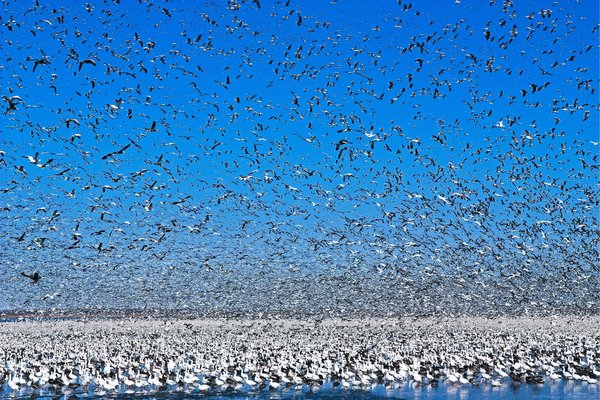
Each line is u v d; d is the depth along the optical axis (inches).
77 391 1838.1
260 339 3284.9
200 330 3969.0
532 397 1745.8
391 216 2050.9
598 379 1991.9
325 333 3668.8
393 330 3870.6
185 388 1879.9
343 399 1742.1
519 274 2581.2
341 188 1886.1
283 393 1820.9
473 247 2374.5
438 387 1886.1
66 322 4970.5
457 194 1911.9
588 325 4205.2
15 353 2719.0
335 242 2182.6
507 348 2775.6
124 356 2593.5
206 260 2347.4
